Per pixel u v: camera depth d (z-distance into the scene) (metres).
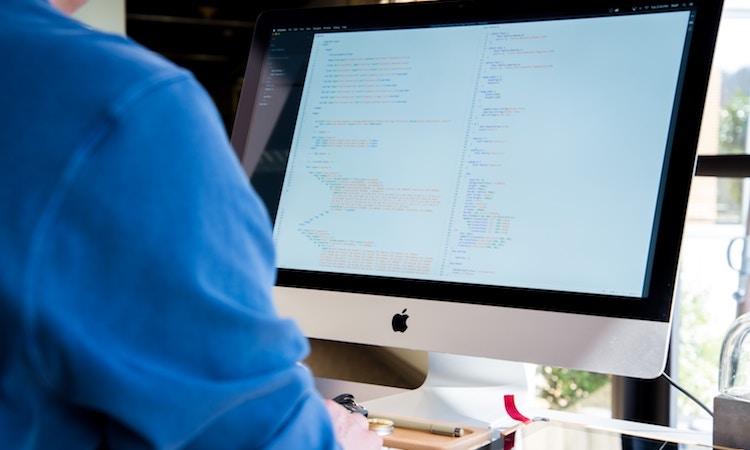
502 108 1.04
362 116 1.13
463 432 1.02
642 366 0.92
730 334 1.05
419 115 1.09
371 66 1.14
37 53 0.49
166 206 0.49
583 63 1.01
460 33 1.09
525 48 1.05
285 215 1.15
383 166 1.10
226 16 5.02
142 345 0.48
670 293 0.92
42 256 0.46
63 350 0.46
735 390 1.02
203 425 0.50
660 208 0.94
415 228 1.07
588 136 0.99
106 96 0.48
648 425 1.17
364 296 1.08
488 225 1.03
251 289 0.52
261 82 1.21
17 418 0.49
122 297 0.48
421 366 1.13
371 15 1.15
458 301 1.03
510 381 1.14
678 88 0.96
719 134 2.07
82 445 0.50
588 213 0.98
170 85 0.50
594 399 2.36
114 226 0.47
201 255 0.49
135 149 0.48
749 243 1.84
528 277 1.00
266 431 0.53
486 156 1.04
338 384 1.18
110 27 3.54
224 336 0.50
